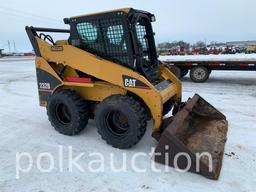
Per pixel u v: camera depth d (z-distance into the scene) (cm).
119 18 343
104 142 388
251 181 284
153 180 290
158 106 331
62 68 408
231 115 505
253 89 763
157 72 417
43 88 438
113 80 355
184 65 916
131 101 338
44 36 426
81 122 399
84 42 384
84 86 389
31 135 423
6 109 582
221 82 902
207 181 285
